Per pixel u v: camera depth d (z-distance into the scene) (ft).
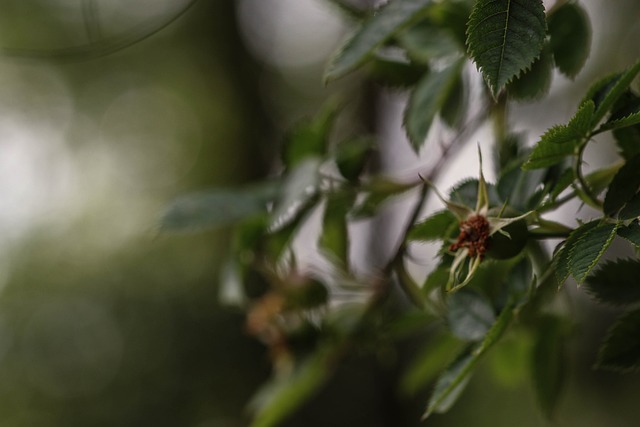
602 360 2.03
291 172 2.56
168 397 9.85
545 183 2.03
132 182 12.51
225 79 11.60
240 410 9.62
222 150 11.92
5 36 3.45
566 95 3.05
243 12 11.09
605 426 6.15
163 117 12.42
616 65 4.22
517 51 1.86
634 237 1.86
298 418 8.27
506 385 2.64
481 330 2.10
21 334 10.61
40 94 12.32
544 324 2.36
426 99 2.35
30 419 10.12
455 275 2.05
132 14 2.66
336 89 9.81
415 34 2.36
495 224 2.01
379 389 6.50
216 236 10.84
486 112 2.44
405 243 2.40
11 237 11.64
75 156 12.43
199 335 10.07
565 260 1.88
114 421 9.96
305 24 10.23
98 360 10.24
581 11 2.24
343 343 2.63
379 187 2.49
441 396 2.05
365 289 2.61
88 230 12.06
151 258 11.03
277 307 2.63
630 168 1.92
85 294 10.90
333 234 2.56
